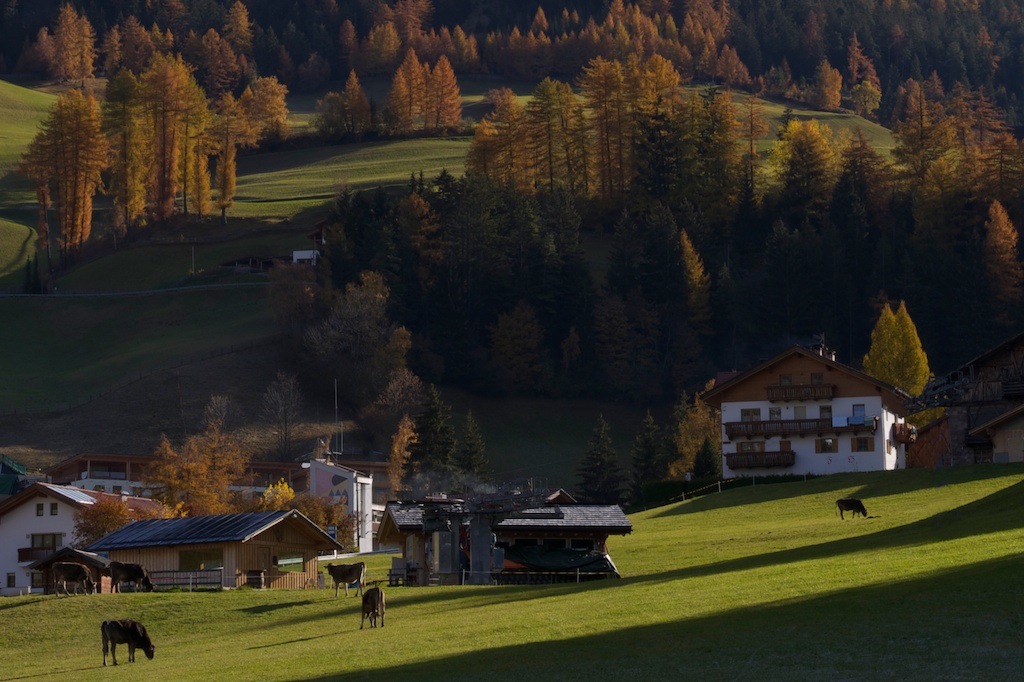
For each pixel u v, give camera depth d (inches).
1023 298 7106.3
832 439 4530.0
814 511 3302.2
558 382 6939.0
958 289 6998.0
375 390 6378.0
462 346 6889.8
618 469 5629.9
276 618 2005.4
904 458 4783.5
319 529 2645.2
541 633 1459.2
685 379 7081.7
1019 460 3663.9
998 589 1325.0
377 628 1726.1
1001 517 2071.9
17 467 5255.9
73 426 5974.4
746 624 1347.2
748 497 3737.7
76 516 3412.9
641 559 2615.7
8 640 2006.6
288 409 5979.3
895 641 1173.1
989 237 7091.5
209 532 2546.8
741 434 4598.9
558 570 2431.1
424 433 5664.4
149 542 2541.8
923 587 1408.7
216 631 1964.8
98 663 1750.7
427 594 2098.9
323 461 4847.4
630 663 1216.2
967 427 4015.8
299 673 1391.5
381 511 4867.1
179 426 5959.6
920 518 2810.0
